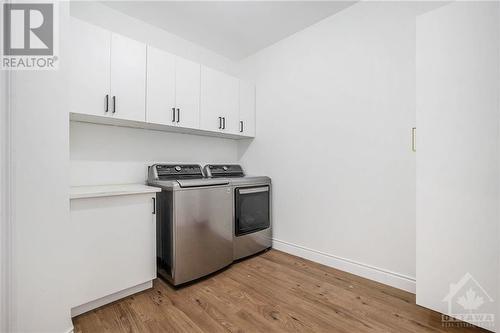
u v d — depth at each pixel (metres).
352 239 2.15
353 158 2.14
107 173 2.17
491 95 1.27
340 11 2.22
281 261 2.45
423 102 1.50
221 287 1.92
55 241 1.24
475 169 1.32
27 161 1.14
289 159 2.66
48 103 1.22
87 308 1.57
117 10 2.21
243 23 2.42
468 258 1.35
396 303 1.67
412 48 1.81
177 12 2.24
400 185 1.87
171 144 2.62
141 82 1.99
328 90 2.31
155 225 1.90
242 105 2.87
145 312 1.57
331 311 1.59
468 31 1.33
